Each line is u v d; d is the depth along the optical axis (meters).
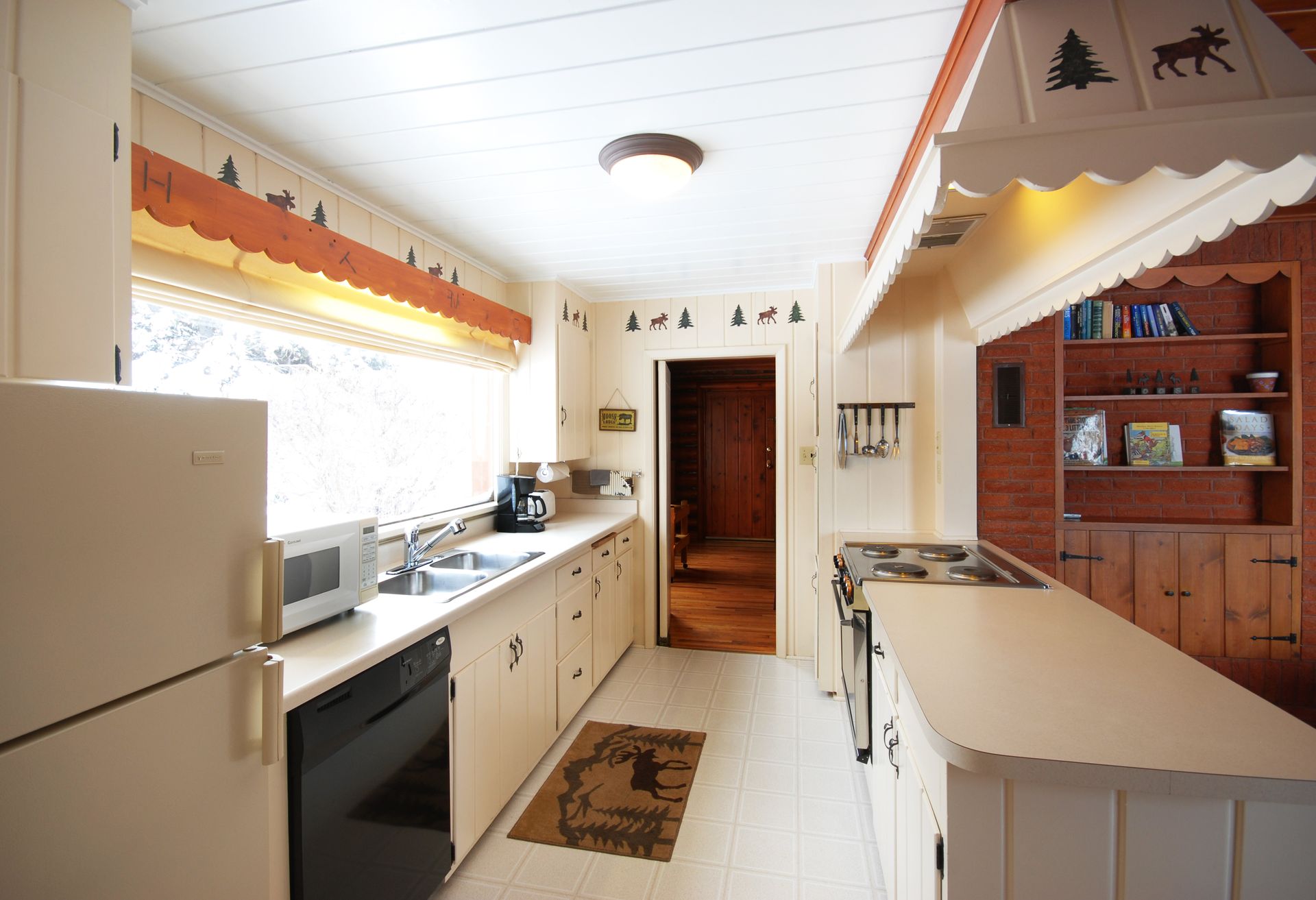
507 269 3.18
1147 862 0.95
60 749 0.75
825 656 3.15
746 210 2.35
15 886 0.71
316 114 1.62
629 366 3.91
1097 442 2.98
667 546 4.00
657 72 1.44
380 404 2.45
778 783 2.37
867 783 2.31
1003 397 2.77
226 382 1.78
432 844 1.68
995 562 2.35
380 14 1.22
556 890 1.81
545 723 2.48
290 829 1.23
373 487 2.41
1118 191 1.29
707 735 2.75
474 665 1.94
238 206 1.59
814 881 1.85
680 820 2.14
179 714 0.91
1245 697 1.17
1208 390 2.98
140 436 0.86
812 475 3.64
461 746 1.85
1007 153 0.83
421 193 2.16
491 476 3.28
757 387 7.50
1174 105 0.80
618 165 1.83
